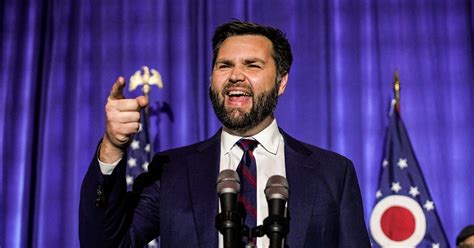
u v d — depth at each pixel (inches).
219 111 59.2
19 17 152.2
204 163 59.4
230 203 47.9
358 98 139.3
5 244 142.9
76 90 147.6
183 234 55.0
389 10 142.5
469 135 136.2
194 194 56.8
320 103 139.8
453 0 141.7
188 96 143.6
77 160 144.6
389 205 125.9
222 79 59.1
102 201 52.0
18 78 149.6
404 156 129.8
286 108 140.1
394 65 140.3
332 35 142.3
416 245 123.4
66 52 149.6
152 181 59.9
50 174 144.3
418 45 140.6
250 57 59.3
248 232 48.3
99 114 146.6
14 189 145.2
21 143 146.9
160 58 146.7
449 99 138.0
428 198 127.3
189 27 146.6
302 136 138.9
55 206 142.9
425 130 137.4
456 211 134.3
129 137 51.1
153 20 148.9
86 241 53.1
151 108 143.7
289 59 63.9
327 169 58.7
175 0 148.6
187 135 142.1
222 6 145.9
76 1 151.8
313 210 55.3
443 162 135.9
